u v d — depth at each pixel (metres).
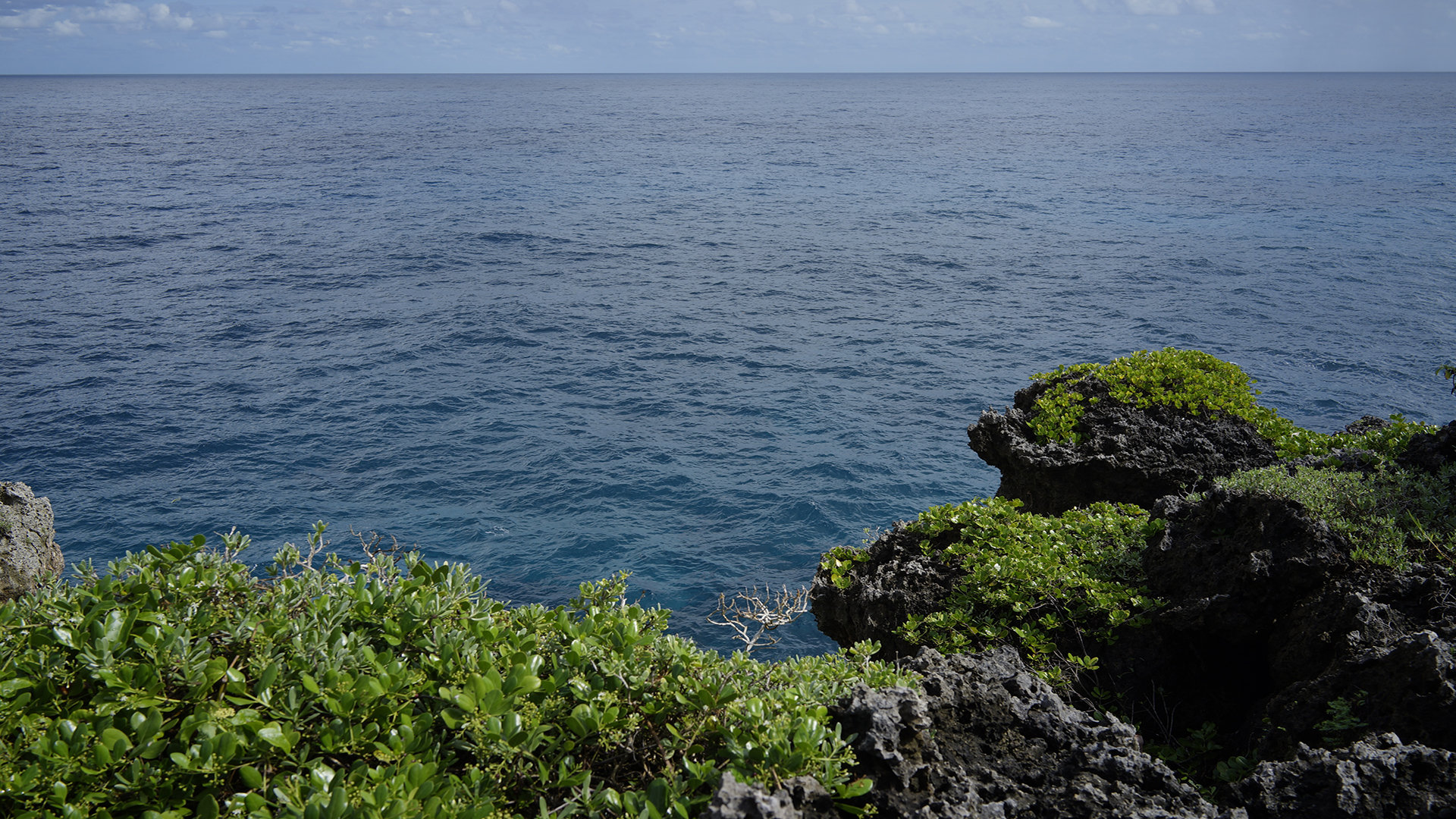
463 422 42.84
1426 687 6.51
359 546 30.91
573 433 41.53
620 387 48.59
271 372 50.00
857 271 81.25
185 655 4.61
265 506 33.97
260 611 5.59
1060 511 14.69
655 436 41.25
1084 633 9.41
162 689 4.64
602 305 67.56
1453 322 61.81
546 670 5.34
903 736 5.25
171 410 43.66
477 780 4.23
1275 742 7.25
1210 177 147.75
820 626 13.10
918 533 12.27
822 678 5.72
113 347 53.91
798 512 33.66
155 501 34.22
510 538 31.48
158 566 5.88
